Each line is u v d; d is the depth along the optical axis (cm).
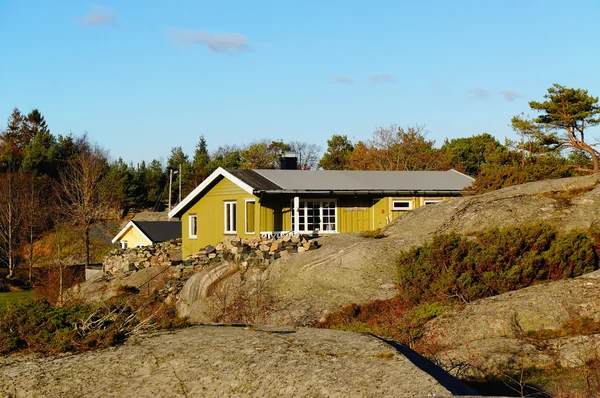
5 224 5088
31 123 8694
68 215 5000
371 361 561
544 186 2088
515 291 1300
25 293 3978
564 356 1001
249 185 2639
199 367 568
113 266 2694
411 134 5847
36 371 575
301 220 2736
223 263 1958
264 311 1557
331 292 1606
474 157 6238
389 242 1805
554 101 4275
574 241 1451
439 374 575
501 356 1018
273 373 546
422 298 1432
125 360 588
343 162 6588
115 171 7000
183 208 3145
